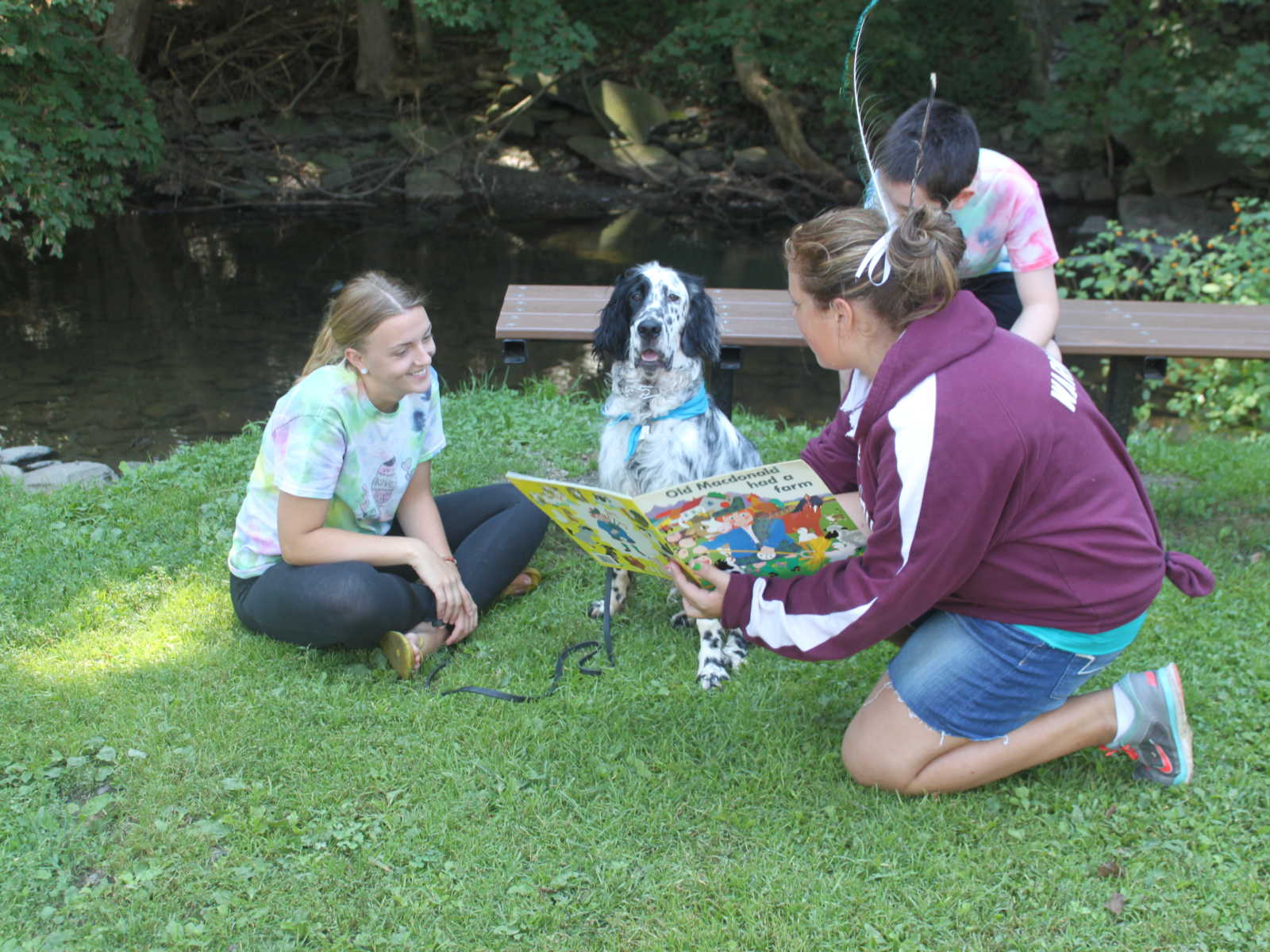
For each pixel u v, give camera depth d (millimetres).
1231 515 4250
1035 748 2453
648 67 14930
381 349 2777
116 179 8859
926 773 2475
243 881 2264
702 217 13391
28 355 8133
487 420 4992
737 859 2365
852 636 2256
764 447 4816
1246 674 2996
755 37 13359
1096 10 14445
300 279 10367
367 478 3041
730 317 4109
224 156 13500
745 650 3172
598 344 3297
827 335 2215
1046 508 2172
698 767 2650
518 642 3203
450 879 2287
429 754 2658
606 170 14188
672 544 2428
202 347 8391
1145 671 2729
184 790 2512
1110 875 2316
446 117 14469
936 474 2076
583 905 2234
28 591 3404
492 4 12203
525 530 3355
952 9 14445
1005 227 3379
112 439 6504
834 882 2283
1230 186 12500
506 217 13117
